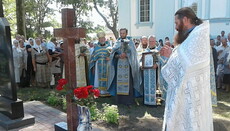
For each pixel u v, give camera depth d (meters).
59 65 8.87
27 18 27.19
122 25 15.96
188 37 2.18
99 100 6.77
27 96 7.19
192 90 2.15
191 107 2.16
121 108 5.98
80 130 3.49
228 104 6.45
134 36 15.62
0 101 4.98
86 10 26.12
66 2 24.34
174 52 2.30
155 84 6.02
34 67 8.25
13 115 4.62
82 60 7.21
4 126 4.53
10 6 24.45
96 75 7.12
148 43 6.20
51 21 29.72
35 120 4.96
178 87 2.19
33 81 8.71
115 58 6.25
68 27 3.58
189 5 13.17
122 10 15.82
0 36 4.58
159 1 14.13
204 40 2.13
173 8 13.76
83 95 3.41
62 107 5.95
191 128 2.17
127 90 6.10
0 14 5.04
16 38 9.20
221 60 8.20
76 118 3.76
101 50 7.06
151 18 14.95
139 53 6.66
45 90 8.03
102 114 5.21
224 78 7.74
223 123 4.95
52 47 9.42
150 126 4.79
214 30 12.45
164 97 5.84
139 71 6.20
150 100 6.08
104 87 7.07
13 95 4.66
